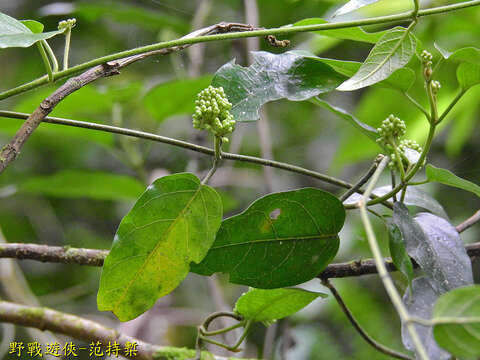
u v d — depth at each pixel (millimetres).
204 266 501
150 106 784
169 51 520
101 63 486
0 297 906
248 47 994
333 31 538
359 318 961
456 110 877
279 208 498
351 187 533
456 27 874
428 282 479
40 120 476
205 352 628
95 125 508
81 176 849
